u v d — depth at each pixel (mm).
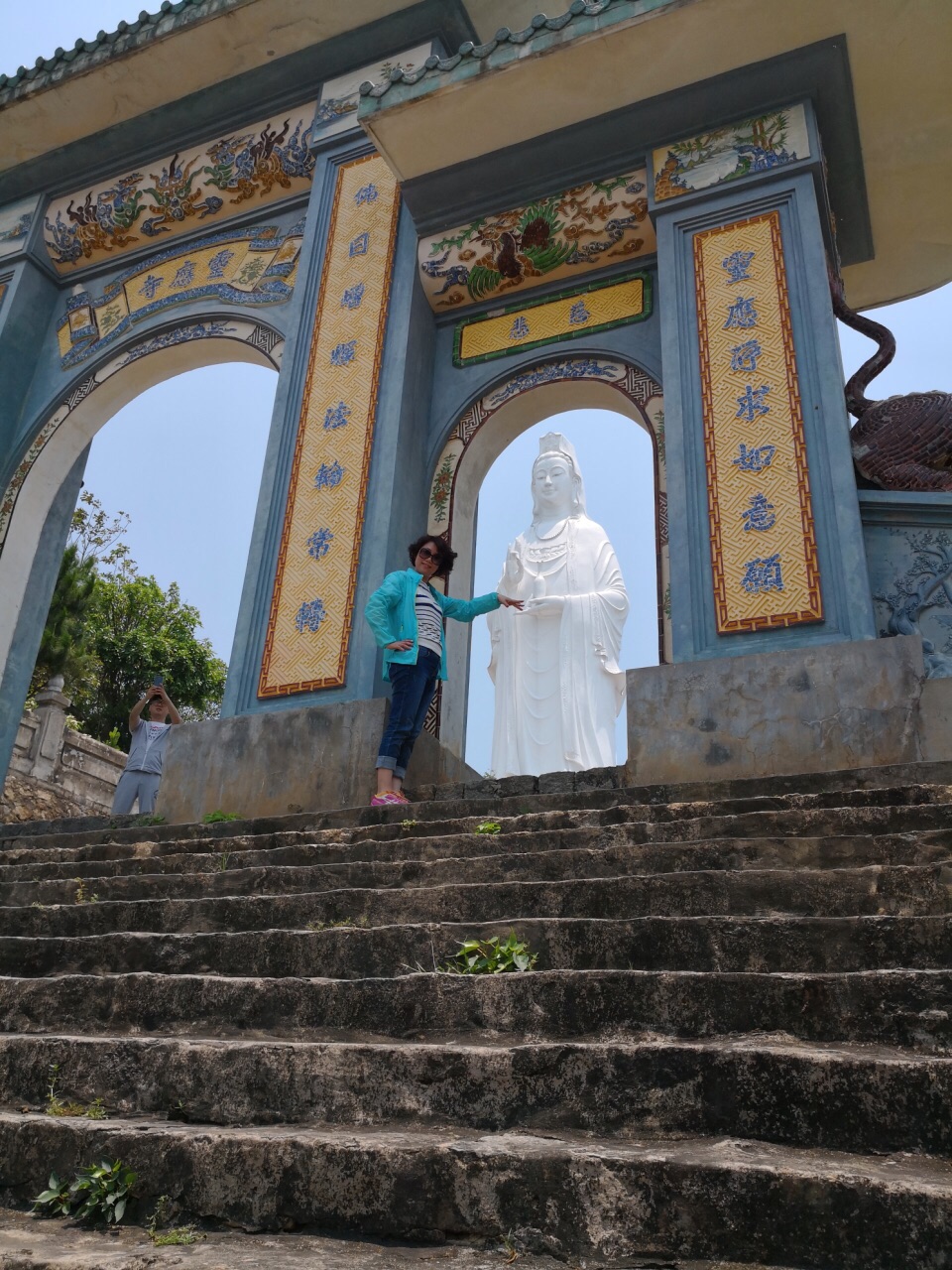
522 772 7719
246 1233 2150
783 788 4906
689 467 7316
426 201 9258
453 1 9969
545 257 9078
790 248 7723
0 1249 2008
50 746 14609
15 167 11641
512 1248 1969
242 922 3941
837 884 3225
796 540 6812
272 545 8523
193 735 7734
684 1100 2309
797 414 7188
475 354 9242
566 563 8281
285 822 5789
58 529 11070
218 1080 2672
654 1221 1933
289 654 8023
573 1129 2354
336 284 9547
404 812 5488
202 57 10523
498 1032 2785
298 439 8914
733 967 2934
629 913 3391
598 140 8688
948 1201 1791
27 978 3508
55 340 11445
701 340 7719
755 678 6223
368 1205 2107
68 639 16562
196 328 10562
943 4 7488
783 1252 1844
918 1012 2477
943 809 3768
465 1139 2248
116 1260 1901
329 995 3023
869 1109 2164
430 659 6637
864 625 6371
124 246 11500
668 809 4547
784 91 8180
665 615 7434
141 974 3312
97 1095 2791
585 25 8062
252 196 10852
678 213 8227
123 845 5652
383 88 8750
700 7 7703
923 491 7266
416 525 8609
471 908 3605
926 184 9344
